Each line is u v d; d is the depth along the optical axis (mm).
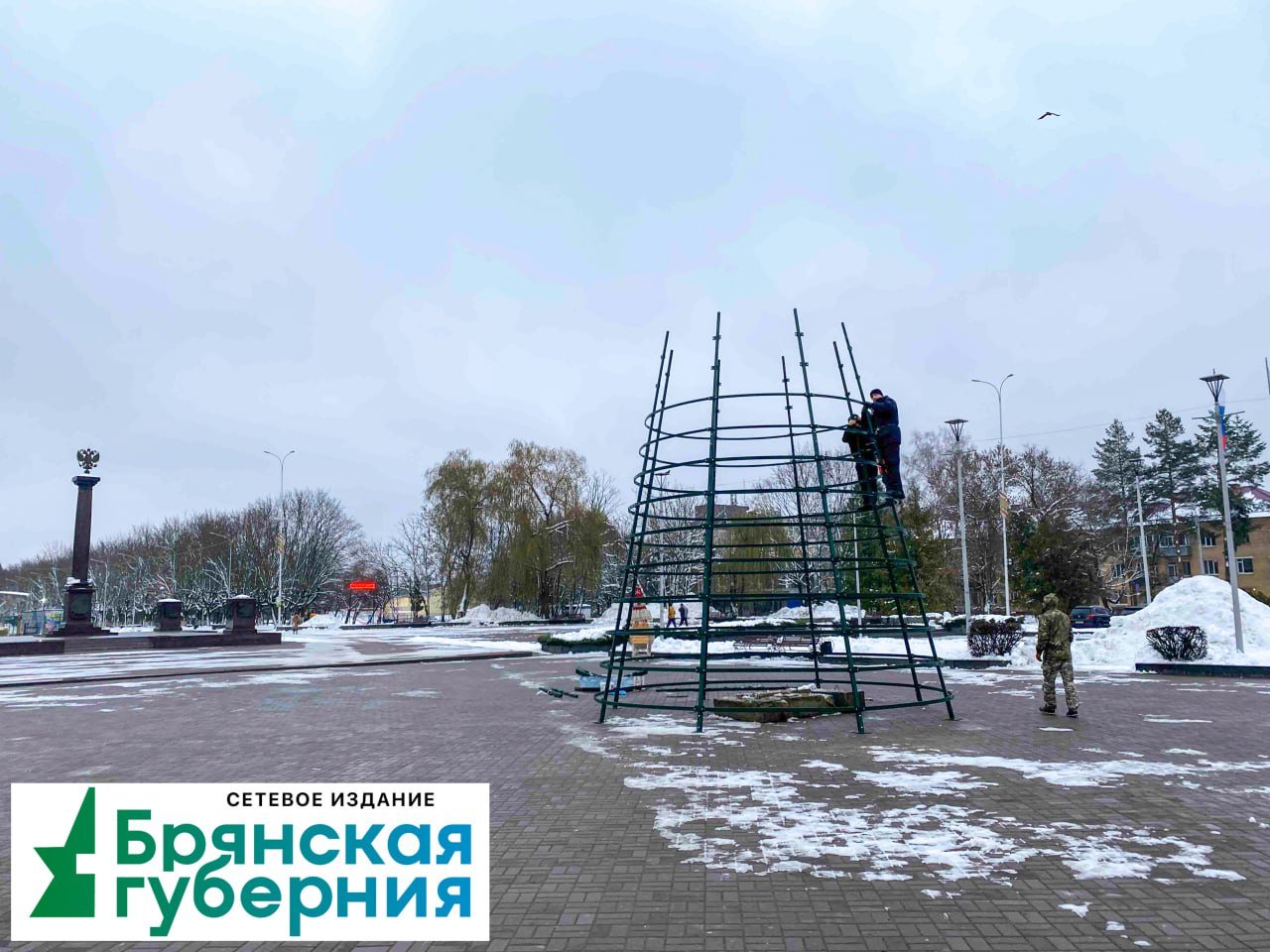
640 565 13016
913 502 48375
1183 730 11438
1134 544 73312
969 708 13977
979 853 6023
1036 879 5496
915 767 9016
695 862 5914
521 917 4984
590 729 12133
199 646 40094
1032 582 51062
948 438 64188
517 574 60562
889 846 6203
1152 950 4430
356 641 44312
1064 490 61000
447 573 64062
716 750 10219
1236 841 6258
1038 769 8828
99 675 23000
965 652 25797
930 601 42469
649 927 4805
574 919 4938
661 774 8773
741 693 13805
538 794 7965
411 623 67312
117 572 97250
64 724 13742
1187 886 5352
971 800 7496
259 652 35156
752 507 47438
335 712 14695
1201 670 19719
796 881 5512
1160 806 7254
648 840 6441
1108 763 9133
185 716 14492
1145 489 76062
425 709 14938
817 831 6602
